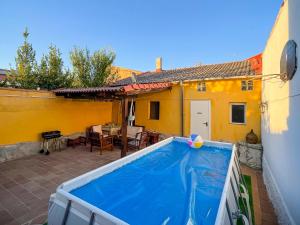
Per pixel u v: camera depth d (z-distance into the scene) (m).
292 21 3.17
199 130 9.76
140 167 5.27
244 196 4.06
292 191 3.18
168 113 10.89
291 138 3.31
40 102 8.81
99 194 3.74
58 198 2.66
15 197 4.71
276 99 4.70
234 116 8.92
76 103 10.59
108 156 8.43
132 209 3.36
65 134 10.01
